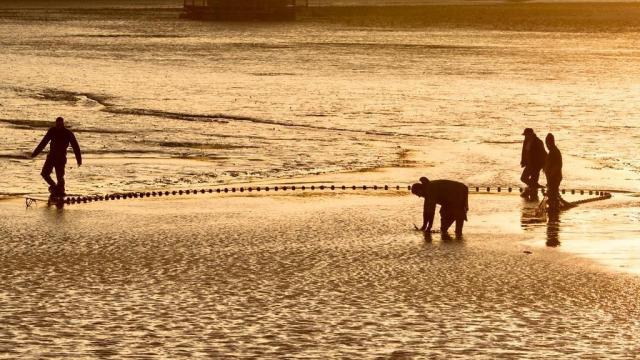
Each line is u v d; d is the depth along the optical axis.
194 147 123.56
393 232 73.81
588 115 163.88
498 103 183.62
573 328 48.66
